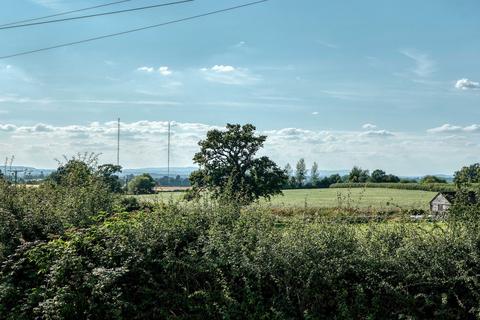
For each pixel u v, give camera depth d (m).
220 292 8.23
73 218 10.35
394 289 7.73
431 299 7.73
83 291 8.42
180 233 8.99
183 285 8.54
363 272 8.00
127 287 8.63
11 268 8.66
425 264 7.96
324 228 8.54
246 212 9.49
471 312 7.54
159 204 9.91
